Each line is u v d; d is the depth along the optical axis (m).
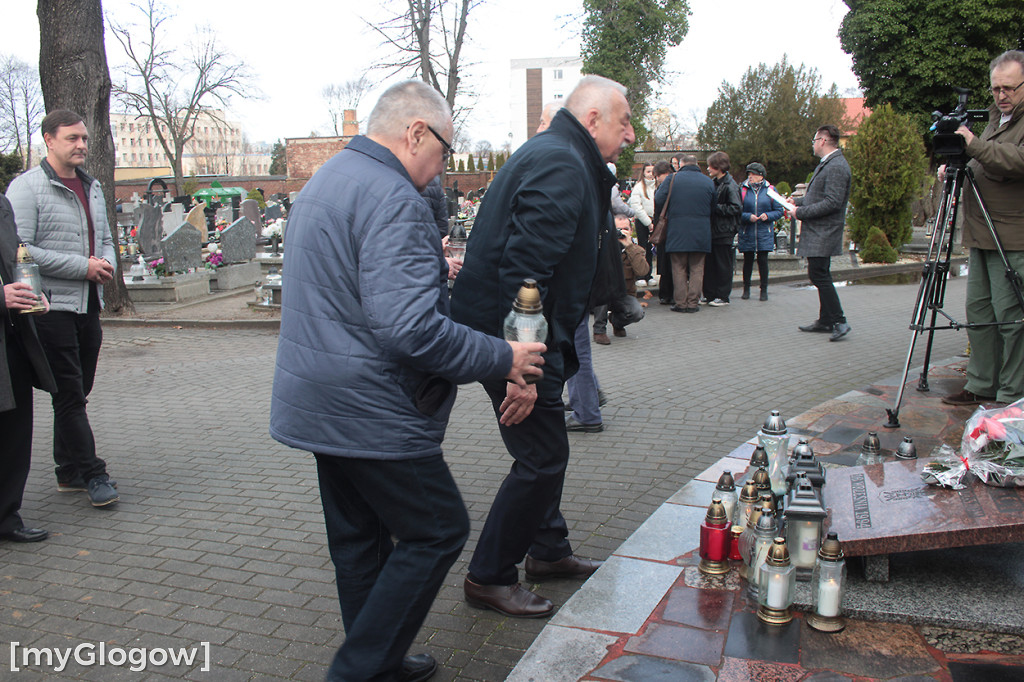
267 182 51.38
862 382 6.44
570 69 85.06
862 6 28.02
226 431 5.69
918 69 27.31
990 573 2.84
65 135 4.20
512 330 2.44
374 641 2.25
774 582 2.59
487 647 2.84
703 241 10.01
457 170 49.66
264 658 2.81
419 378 2.23
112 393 6.89
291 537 3.85
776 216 11.20
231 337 9.66
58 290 4.11
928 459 3.28
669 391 6.36
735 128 43.09
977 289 5.01
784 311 10.40
